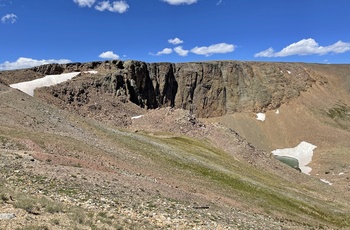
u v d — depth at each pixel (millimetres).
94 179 33406
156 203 31344
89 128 74625
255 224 35062
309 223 51000
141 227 22609
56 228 17625
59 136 55719
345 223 60688
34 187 25953
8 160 31969
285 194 70188
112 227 20531
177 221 26734
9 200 20406
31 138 47062
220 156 92812
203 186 54344
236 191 57656
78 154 47562
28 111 68125
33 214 19062
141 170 51781
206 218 30656
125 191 32500
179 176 57719
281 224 41500
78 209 22188
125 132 86312
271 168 104062
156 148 75312
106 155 53188
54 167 33594
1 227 15906
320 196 84562
